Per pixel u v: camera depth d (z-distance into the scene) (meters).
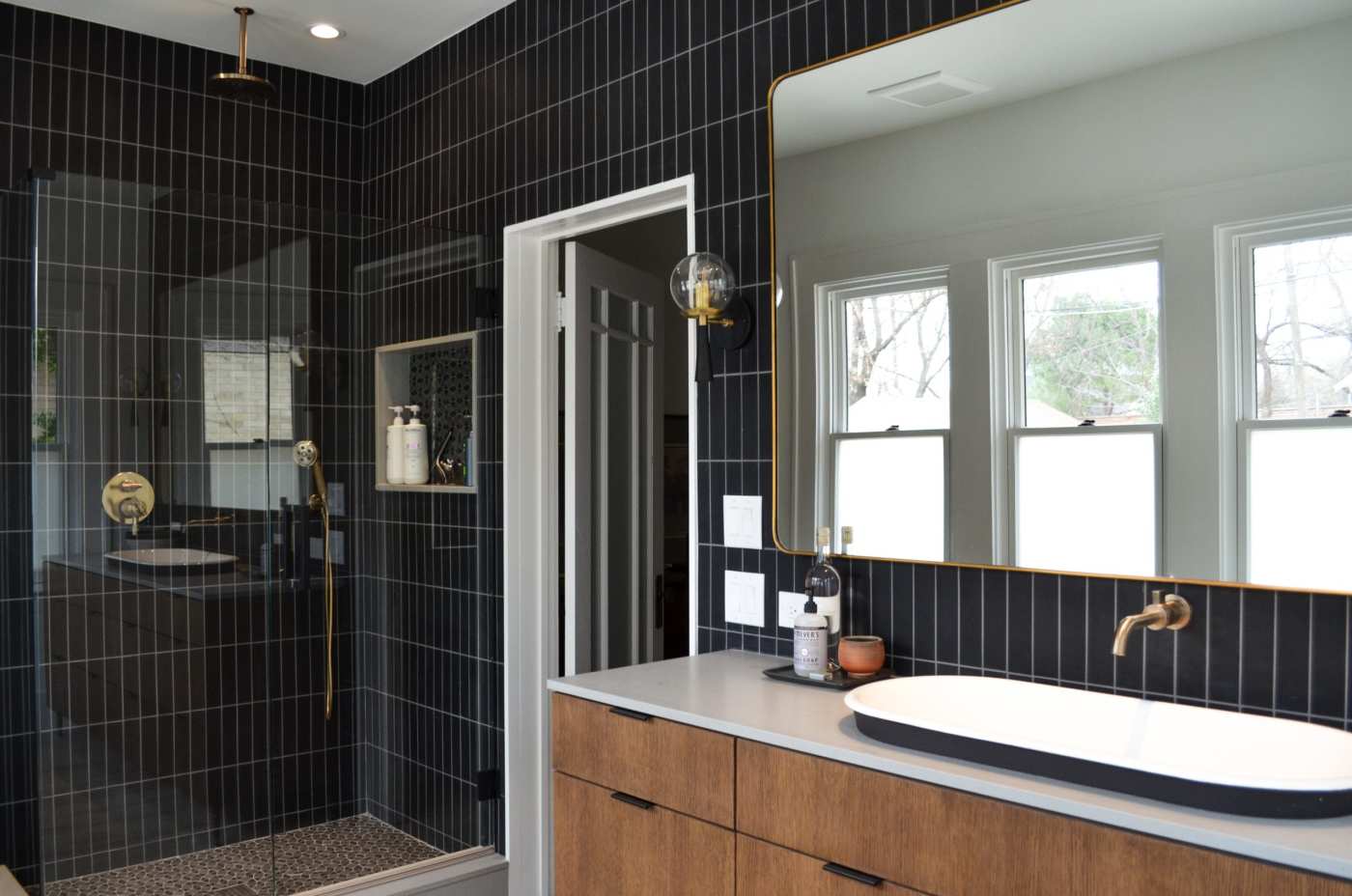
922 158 2.21
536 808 3.44
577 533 3.39
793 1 2.49
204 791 2.87
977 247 2.12
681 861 2.01
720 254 2.67
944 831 1.59
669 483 4.53
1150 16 1.88
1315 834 1.31
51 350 2.69
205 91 3.71
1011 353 2.06
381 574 3.16
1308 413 1.68
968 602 2.17
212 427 2.89
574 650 3.38
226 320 2.91
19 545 3.00
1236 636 1.79
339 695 3.08
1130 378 1.89
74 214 2.71
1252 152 1.75
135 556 2.79
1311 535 1.68
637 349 3.85
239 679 2.92
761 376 2.57
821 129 2.42
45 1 3.31
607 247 4.46
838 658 2.26
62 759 2.70
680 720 2.01
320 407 3.06
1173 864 1.36
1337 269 1.65
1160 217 1.86
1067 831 1.46
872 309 2.31
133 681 2.79
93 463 2.74
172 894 2.82
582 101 3.08
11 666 3.03
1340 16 1.66
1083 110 1.96
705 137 2.71
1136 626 1.79
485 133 3.46
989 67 2.10
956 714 1.98
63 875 2.70
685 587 4.55
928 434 2.20
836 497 2.38
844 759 1.72
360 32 3.57
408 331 3.23
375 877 3.12
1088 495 1.95
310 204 3.95
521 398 3.43
